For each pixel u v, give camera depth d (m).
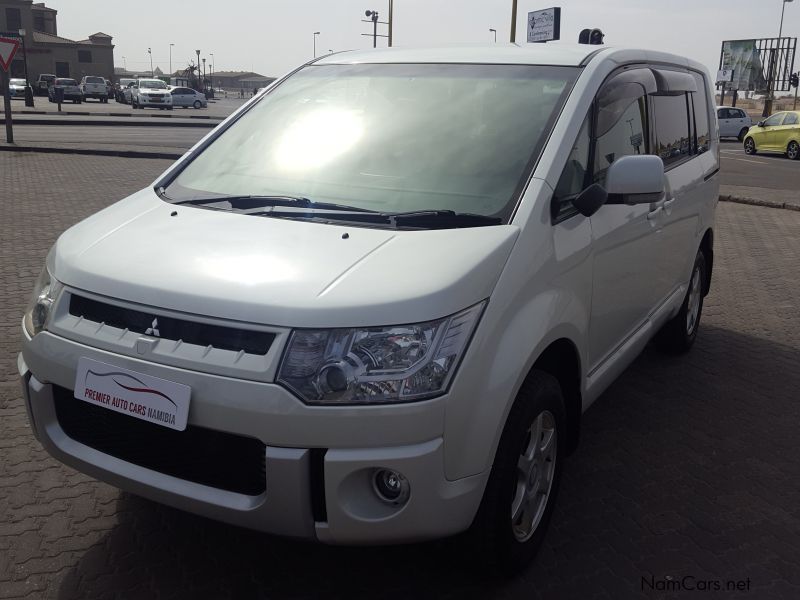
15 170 14.21
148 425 2.66
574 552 3.25
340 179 3.32
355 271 2.58
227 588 2.95
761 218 12.46
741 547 3.33
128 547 3.17
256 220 3.02
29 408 2.94
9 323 5.74
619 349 4.01
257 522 2.53
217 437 2.54
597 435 4.36
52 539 3.20
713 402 4.86
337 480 2.42
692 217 4.95
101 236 3.04
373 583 3.00
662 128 4.46
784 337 6.23
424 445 2.44
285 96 3.99
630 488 3.78
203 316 2.52
